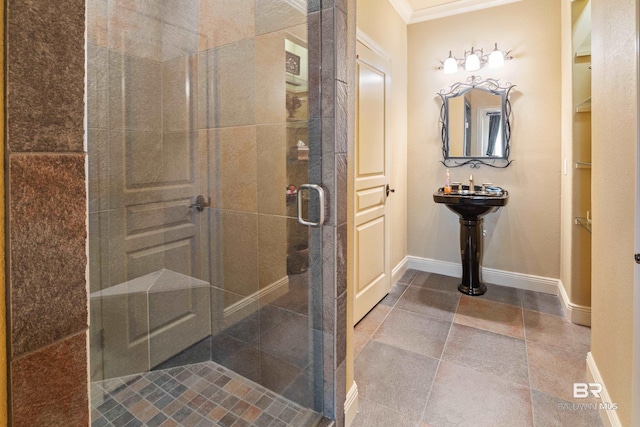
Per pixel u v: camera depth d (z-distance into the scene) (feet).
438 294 9.94
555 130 9.53
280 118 4.84
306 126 4.69
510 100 10.03
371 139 8.73
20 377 1.51
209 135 5.17
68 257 1.66
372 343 7.39
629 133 4.13
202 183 5.26
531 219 10.03
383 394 5.80
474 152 10.59
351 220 5.27
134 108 4.69
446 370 6.40
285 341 5.10
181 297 5.30
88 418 1.77
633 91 3.99
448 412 5.34
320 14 4.49
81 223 1.70
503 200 8.93
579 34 7.77
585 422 5.08
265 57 4.84
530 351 6.96
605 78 4.97
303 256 4.88
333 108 4.50
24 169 1.49
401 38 10.69
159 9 4.84
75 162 1.67
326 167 4.61
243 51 4.95
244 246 5.25
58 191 1.61
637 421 3.88
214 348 5.41
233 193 5.24
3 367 1.47
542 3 9.45
